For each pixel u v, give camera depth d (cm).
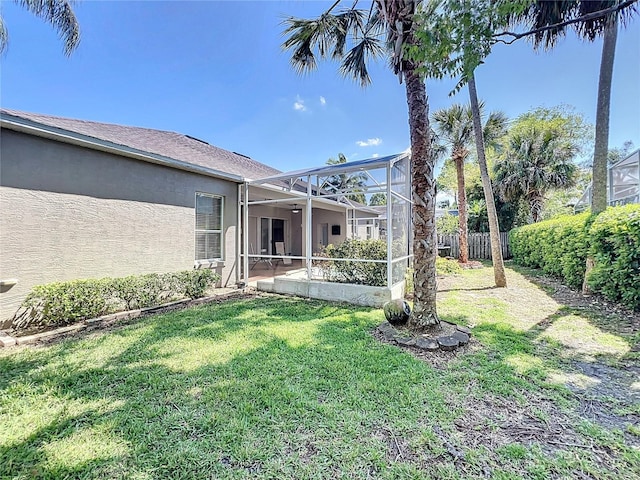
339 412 264
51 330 479
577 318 545
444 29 305
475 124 890
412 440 230
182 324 521
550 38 590
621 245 543
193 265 791
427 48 316
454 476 196
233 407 273
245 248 880
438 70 329
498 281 875
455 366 354
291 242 1578
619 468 203
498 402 280
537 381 319
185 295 705
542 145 1719
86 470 204
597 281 612
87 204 578
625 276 545
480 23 296
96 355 390
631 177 1155
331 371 341
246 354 389
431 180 451
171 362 368
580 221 757
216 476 198
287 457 214
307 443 228
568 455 214
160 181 713
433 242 457
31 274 503
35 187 509
